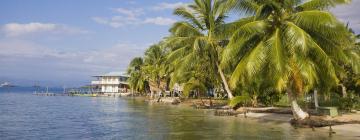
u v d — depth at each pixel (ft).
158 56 295.69
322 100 145.79
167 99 297.94
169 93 362.33
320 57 84.43
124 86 522.47
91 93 520.01
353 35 144.25
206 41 141.59
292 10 94.48
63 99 362.53
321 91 99.30
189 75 221.25
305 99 154.92
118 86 510.58
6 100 321.11
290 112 126.00
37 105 237.25
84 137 85.35
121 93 497.05
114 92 508.53
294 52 86.58
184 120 121.29
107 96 462.60
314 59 90.68
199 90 228.02
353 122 95.76
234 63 102.06
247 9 96.63
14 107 211.61
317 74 91.61
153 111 170.60
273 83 93.76
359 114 115.44
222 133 87.30
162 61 272.92
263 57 87.04
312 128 90.17
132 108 197.47
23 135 89.71
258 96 163.53
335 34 86.99
